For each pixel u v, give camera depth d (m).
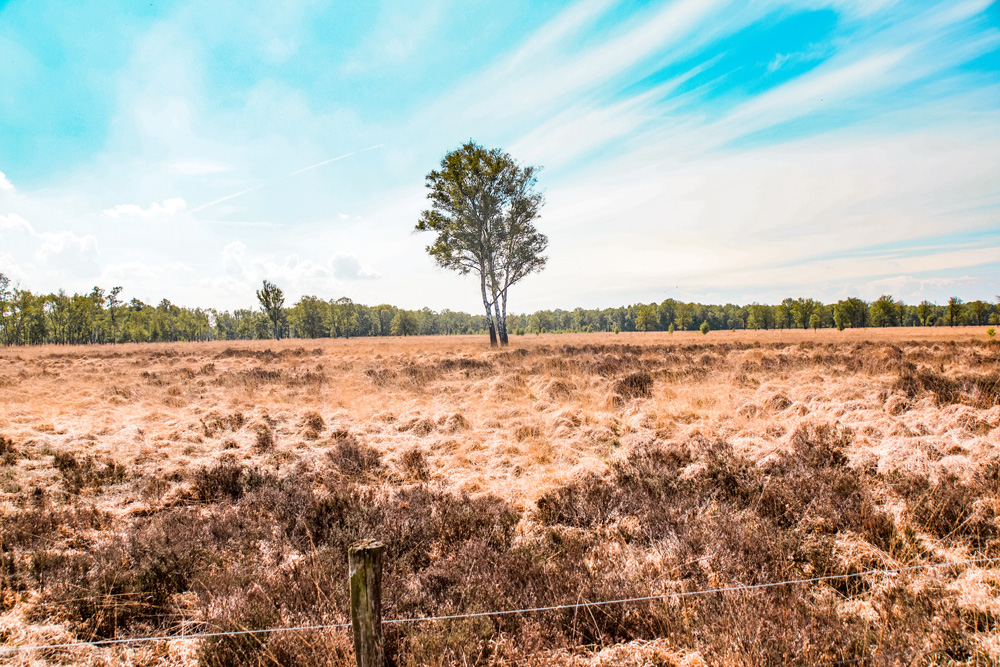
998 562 3.86
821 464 6.11
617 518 5.18
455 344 40.12
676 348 26.33
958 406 8.46
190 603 3.76
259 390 14.30
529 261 34.84
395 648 3.07
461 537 4.71
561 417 9.41
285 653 3.03
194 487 6.29
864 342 26.95
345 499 5.44
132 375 18.05
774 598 3.41
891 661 2.72
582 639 3.31
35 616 3.58
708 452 6.61
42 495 5.97
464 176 32.62
